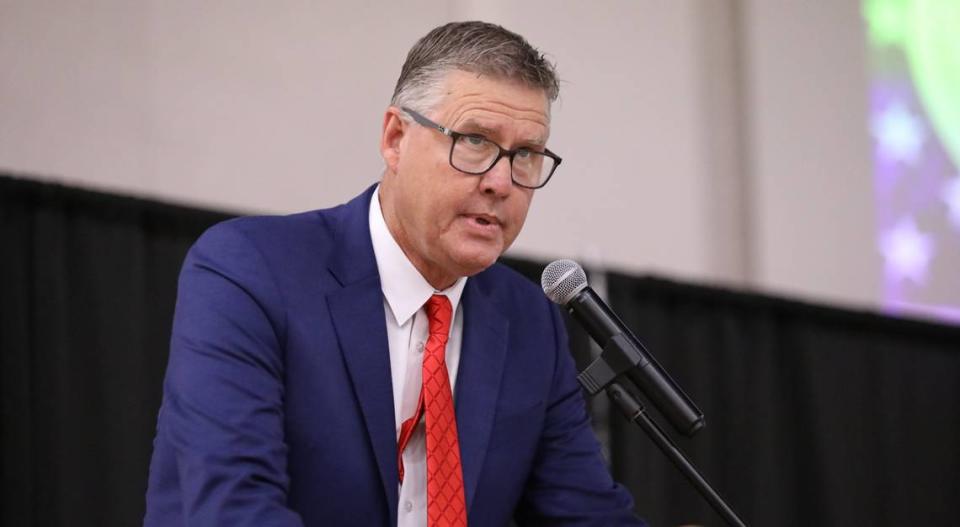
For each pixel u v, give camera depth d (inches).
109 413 422.0
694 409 208.2
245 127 482.3
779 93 593.6
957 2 620.1
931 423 603.8
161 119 466.6
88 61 455.8
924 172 613.0
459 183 222.1
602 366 211.6
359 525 225.0
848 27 608.7
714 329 564.7
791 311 575.5
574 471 254.2
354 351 228.7
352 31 510.6
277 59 492.7
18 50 443.5
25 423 407.2
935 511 595.8
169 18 474.0
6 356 409.4
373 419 226.7
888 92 610.9
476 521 236.7
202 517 195.3
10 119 438.6
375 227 242.4
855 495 581.0
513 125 222.2
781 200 588.1
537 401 249.4
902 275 604.4
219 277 223.1
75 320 424.2
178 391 210.7
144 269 438.3
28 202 421.7
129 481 421.4
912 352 604.7
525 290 264.8
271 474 202.8
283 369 223.8
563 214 545.3
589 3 566.9
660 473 532.7
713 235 586.6
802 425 578.6
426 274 239.8
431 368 234.2
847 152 601.3
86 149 451.2
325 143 497.4
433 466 228.2
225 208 458.9
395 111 234.1
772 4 599.8
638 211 566.3
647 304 546.6
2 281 413.1
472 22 231.6
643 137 572.7
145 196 441.4
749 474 560.1
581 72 559.8
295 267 231.1
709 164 589.9
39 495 408.5
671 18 589.0
